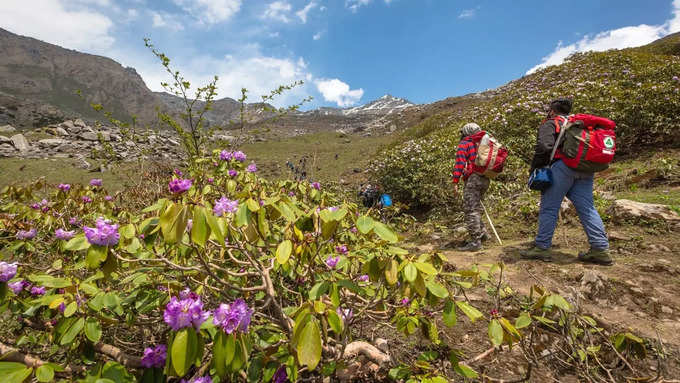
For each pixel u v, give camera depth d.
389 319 1.85
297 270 1.74
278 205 1.36
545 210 3.15
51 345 1.68
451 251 4.04
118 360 1.22
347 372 1.57
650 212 3.70
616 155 6.62
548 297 1.45
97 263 1.15
